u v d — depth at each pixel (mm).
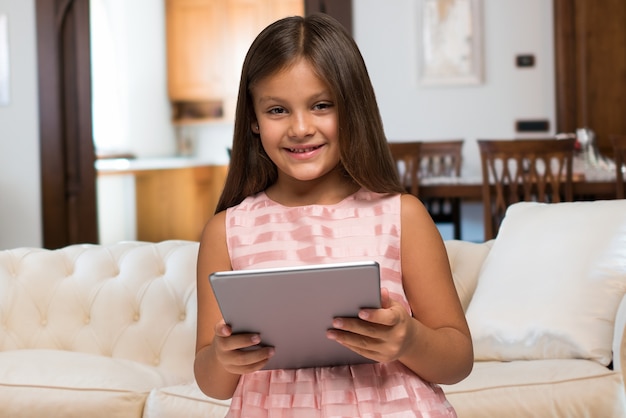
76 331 2732
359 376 1189
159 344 2650
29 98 5992
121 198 7160
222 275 1002
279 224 1278
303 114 1216
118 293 2717
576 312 2279
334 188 1306
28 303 2771
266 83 1216
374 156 1249
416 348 1111
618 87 6613
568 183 4520
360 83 1237
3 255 2846
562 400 2066
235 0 8609
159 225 7656
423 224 1256
